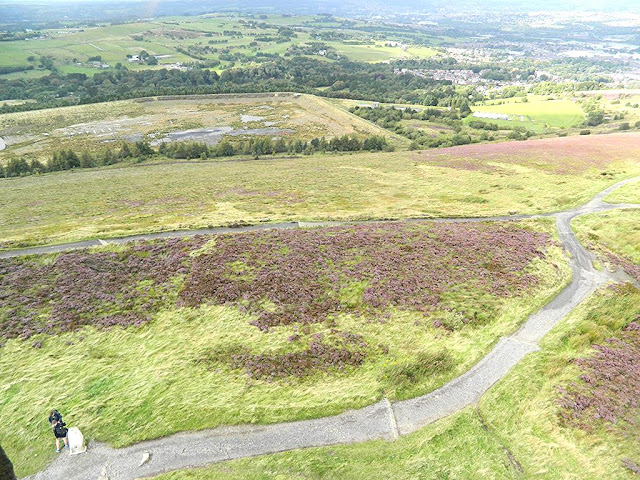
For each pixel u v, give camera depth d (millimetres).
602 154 89875
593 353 28547
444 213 61188
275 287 36781
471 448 21641
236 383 26344
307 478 20094
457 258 43000
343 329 31547
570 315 33500
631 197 63469
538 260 43188
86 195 79062
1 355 29391
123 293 36750
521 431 22562
